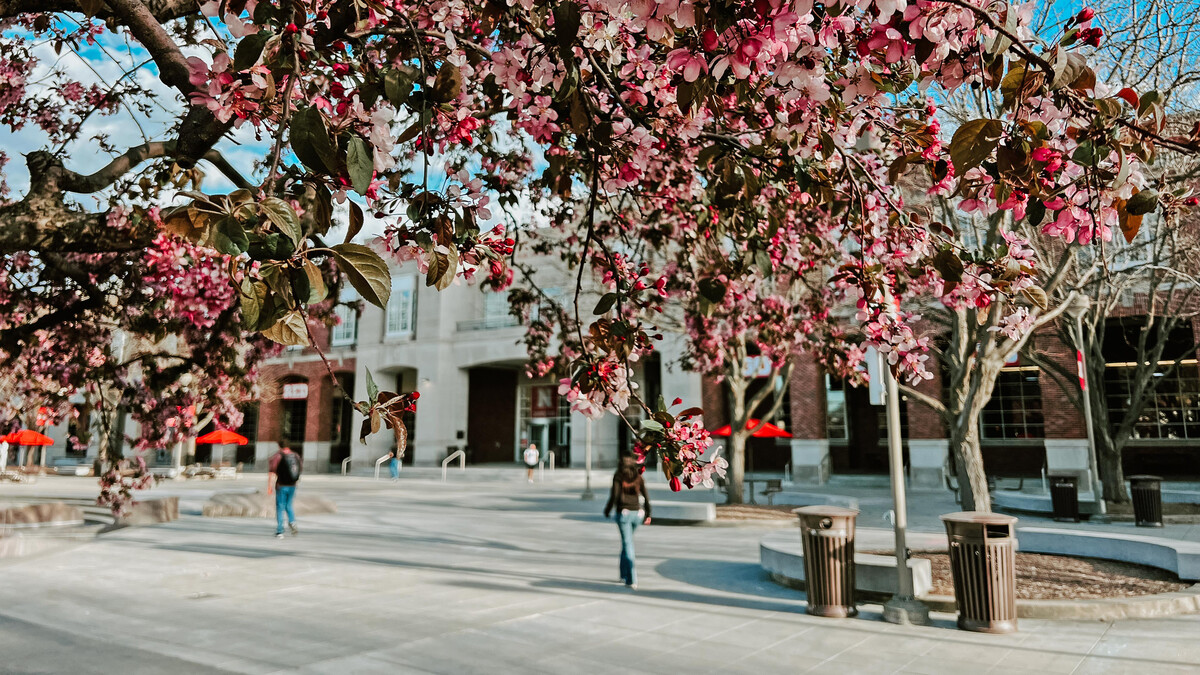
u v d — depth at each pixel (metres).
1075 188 2.12
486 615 6.91
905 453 30.36
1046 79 1.87
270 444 42.09
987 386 9.17
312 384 41.22
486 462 41.06
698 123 3.22
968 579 6.30
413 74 1.99
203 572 9.32
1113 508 16.22
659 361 33.84
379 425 1.78
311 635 6.16
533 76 2.46
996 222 8.27
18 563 10.00
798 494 18.08
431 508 19.27
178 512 17.20
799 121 2.62
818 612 6.89
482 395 41.59
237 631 6.29
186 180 3.81
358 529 14.41
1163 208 2.36
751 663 5.38
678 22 1.63
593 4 2.52
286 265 1.39
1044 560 9.02
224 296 6.84
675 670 5.23
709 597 7.78
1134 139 2.04
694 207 5.79
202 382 8.55
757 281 5.94
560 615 6.92
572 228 10.55
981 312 2.82
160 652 5.61
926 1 1.69
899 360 2.82
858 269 2.92
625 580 8.33
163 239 5.48
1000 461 27.48
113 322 7.91
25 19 5.26
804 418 28.11
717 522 14.48
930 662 5.37
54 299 6.16
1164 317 16.16
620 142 3.03
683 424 2.54
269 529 14.44
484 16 2.42
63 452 46.62
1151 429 25.42
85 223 3.55
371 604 7.40
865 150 3.99
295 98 1.90
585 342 2.95
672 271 8.15
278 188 1.83
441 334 38.00
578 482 30.52
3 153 6.88
